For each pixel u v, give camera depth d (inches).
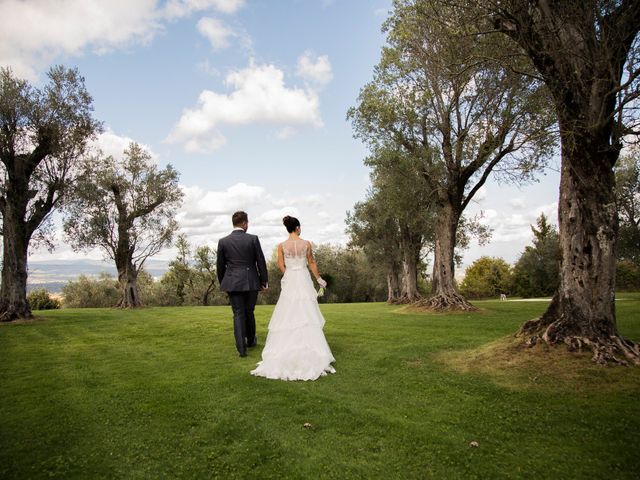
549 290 1887.3
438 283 748.0
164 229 1153.4
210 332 410.6
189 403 182.2
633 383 179.2
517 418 157.6
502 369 213.5
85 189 750.5
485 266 2384.4
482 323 462.0
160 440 146.1
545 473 119.3
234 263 279.3
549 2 219.8
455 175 719.7
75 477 122.2
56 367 264.2
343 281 2134.6
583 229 223.5
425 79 687.7
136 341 370.9
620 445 133.1
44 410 177.6
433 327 422.3
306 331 233.3
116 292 2009.1
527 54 233.3
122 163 1101.7
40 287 1946.4
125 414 171.2
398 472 121.9
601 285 218.2
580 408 163.0
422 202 817.5
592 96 210.2
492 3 223.1
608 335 214.8
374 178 1125.7
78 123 722.2
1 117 650.8
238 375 226.2
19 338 421.7
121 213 1094.4
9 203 665.6
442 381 206.4
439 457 129.9
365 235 1314.0
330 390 196.9
